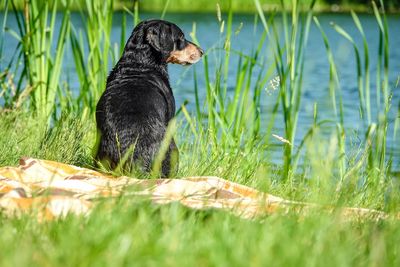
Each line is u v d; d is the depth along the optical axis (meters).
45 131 10.44
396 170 11.30
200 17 50.00
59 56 12.32
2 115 11.23
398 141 14.76
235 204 6.76
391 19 49.78
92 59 12.12
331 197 7.73
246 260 4.66
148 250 4.82
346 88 23.19
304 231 5.46
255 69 25.77
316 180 8.23
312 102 20.47
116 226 5.18
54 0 12.34
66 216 5.64
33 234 5.12
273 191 9.13
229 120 11.55
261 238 5.17
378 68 11.01
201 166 9.90
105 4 11.95
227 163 10.19
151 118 9.09
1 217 5.70
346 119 17.92
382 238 5.39
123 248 4.71
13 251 4.72
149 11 54.72
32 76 12.33
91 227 5.21
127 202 6.12
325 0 57.94
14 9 12.38
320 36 39.12
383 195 8.96
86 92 12.20
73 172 8.59
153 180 7.92
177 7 58.00
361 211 7.10
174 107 9.97
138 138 8.88
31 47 12.43
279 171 10.77
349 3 57.62
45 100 12.16
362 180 10.06
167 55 9.95
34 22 12.23
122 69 9.73
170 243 4.97
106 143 9.03
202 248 4.92
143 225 5.32
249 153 10.64
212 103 11.34
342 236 5.73
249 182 9.60
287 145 10.71
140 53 9.81
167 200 6.96
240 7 55.97
